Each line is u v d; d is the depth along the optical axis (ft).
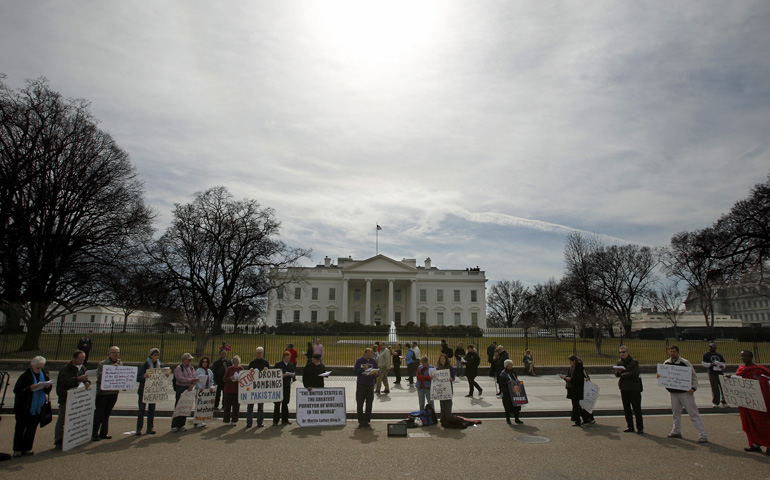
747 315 363.76
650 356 101.50
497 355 57.77
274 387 39.24
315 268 296.10
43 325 104.83
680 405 35.04
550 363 89.61
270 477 24.97
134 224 117.91
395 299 301.02
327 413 38.93
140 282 118.11
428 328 235.61
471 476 25.32
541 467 27.02
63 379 31.12
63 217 107.86
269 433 36.47
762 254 132.16
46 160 103.55
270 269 146.30
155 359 36.73
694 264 183.01
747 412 31.12
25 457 28.89
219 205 129.49
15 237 100.78
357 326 222.89
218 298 134.31
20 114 103.96
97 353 98.53
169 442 33.19
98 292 114.93
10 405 46.42
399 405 49.44
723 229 156.46
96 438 33.60
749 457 29.25
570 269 204.33
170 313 134.51
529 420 42.55
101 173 112.06
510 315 392.27
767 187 132.77
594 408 46.01
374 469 26.55
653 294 223.10
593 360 95.71
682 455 29.73
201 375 39.40
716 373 48.70
